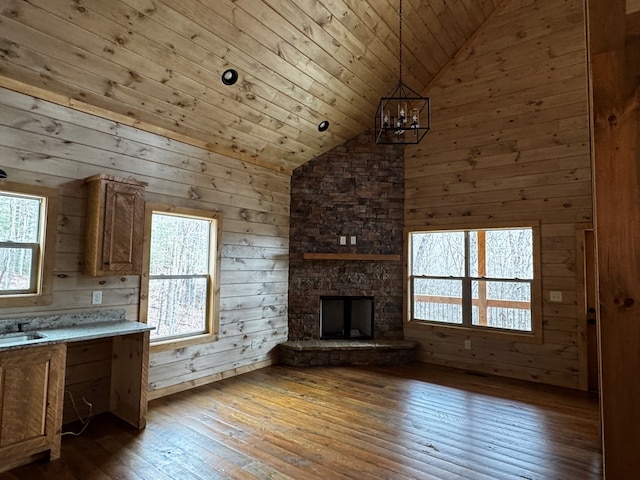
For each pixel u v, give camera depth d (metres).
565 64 4.52
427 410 3.61
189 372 4.13
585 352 4.27
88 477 2.44
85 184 3.31
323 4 3.54
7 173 2.86
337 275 5.49
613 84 1.15
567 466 2.65
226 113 4.10
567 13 4.53
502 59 4.94
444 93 5.36
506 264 4.93
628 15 1.15
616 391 1.11
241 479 2.43
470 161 5.12
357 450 2.83
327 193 5.52
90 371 3.36
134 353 3.27
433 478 2.48
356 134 5.59
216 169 4.45
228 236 4.57
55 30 2.76
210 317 4.36
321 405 3.69
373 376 4.65
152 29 3.04
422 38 4.58
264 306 5.04
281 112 4.45
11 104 2.89
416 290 5.57
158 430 3.11
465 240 5.22
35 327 2.96
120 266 3.29
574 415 3.53
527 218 4.68
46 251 3.06
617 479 1.09
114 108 3.47
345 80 4.50
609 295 1.13
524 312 4.76
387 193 5.61
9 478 2.41
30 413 2.54
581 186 4.36
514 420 3.41
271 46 3.65
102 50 3.02
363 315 5.70
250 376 4.58
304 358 5.05
